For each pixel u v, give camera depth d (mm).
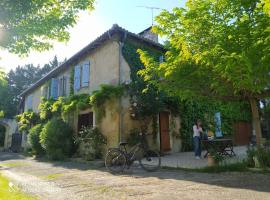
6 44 6141
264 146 8406
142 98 12484
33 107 23875
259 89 6793
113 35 13500
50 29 6750
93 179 7555
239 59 5828
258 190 5355
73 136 14688
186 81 8070
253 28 6422
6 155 19719
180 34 7719
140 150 9227
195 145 11281
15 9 5824
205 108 16484
